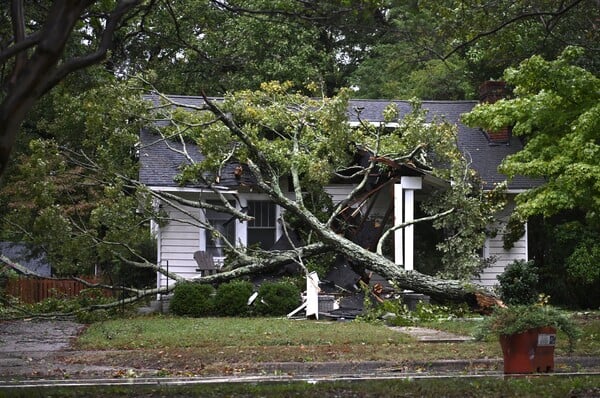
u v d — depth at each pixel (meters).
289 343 33.81
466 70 73.81
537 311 25.81
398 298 47.25
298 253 48.94
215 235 49.66
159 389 21.61
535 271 47.56
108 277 57.44
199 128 51.50
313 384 22.11
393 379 23.39
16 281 59.72
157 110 52.78
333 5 27.28
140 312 49.66
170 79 68.50
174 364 28.70
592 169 35.41
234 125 46.97
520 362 25.55
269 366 28.00
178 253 54.69
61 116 54.75
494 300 44.56
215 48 66.12
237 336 35.78
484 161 57.66
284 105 52.03
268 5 58.12
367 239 52.97
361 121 51.41
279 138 54.69
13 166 61.34
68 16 14.52
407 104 62.34
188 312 47.06
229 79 68.88
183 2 49.53
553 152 37.97
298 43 71.25
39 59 14.43
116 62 51.12
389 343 33.94
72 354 31.55
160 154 55.62
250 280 51.00
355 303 48.38
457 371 27.62
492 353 30.66
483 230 54.84
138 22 59.31
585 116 36.03
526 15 35.09
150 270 57.28
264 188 48.53
